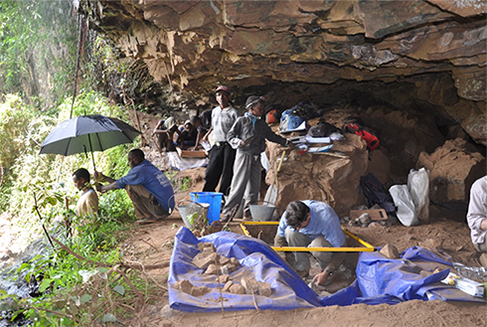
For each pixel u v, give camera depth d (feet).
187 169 30.40
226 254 12.76
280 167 21.17
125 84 38.93
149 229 19.75
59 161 33.73
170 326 9.49
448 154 24.29
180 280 10.98
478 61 16.19
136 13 22.86
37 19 45.83
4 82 51.42
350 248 14.11
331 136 22.43
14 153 38.22
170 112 40.47
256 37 19.01
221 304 9.78
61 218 23.25
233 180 20.15
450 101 25.76
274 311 9.84
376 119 31.86
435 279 11.42
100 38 36.68
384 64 20.04
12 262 21.77
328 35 17.72
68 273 11.70
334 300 12.76
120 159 33.50
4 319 13.58
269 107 33.22
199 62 24.13
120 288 10.30
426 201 21.17
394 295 11.54
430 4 13.26
